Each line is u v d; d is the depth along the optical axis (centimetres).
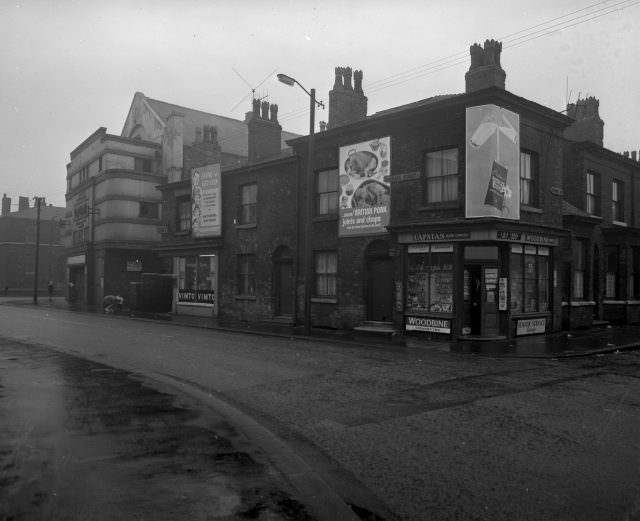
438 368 1102
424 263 1691
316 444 596
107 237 3544
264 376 1005
